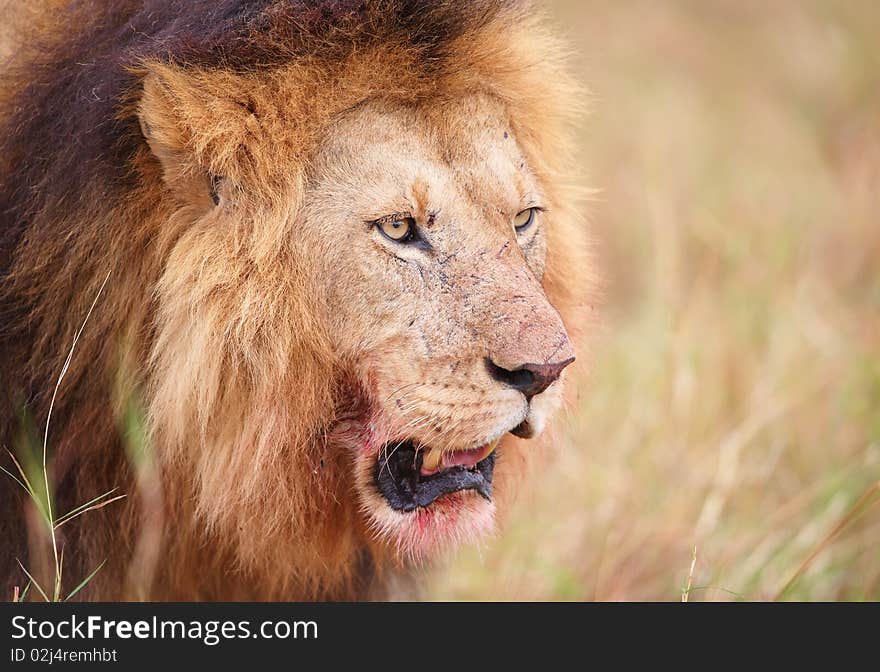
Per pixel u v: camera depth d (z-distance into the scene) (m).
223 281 6.47
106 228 6.62
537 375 6.36
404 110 6.66
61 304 6.78
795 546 9.24
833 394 11.30
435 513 6.97
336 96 6.56
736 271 12.62
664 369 11.35
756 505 10.25
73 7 7.03
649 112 19.33
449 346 6.48
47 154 6.71
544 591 9.75
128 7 6.94
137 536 7.13
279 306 6.55
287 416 6.65
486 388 6.45
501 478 7.65
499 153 6.88
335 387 6.76
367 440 6.81
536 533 10.09
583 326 7.89
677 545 9.93
